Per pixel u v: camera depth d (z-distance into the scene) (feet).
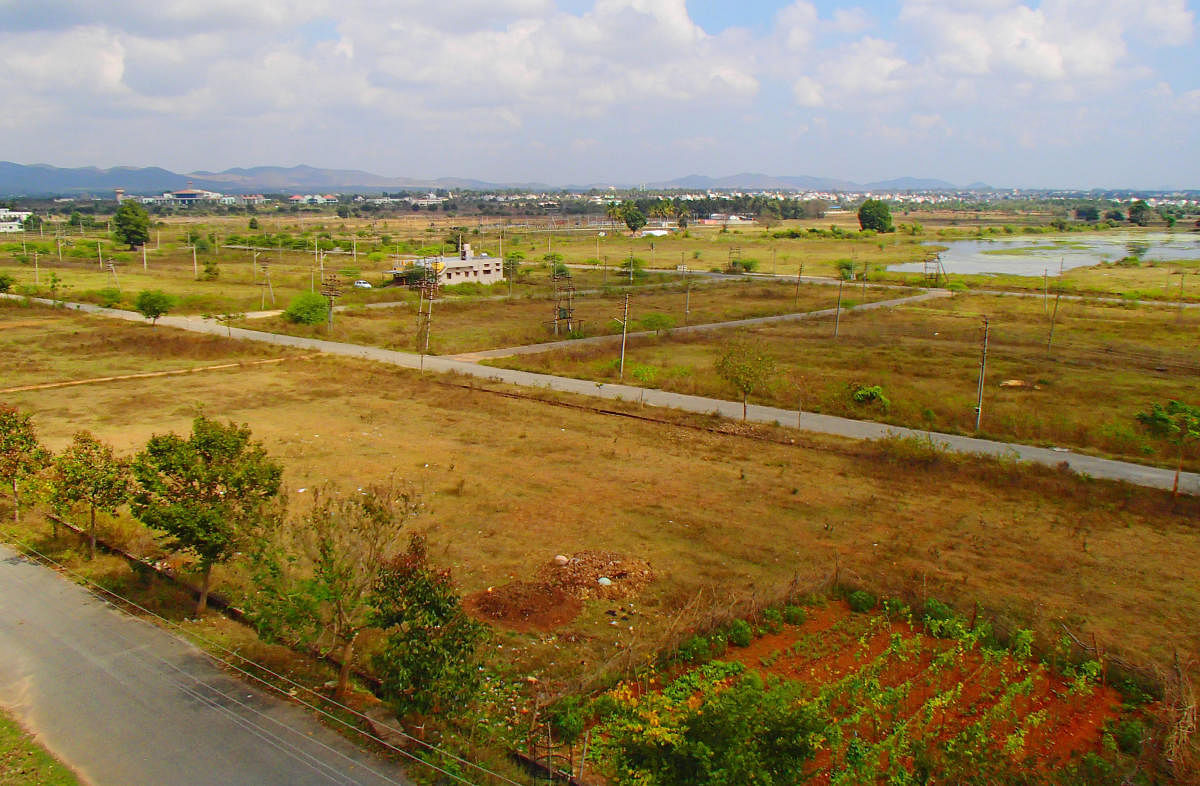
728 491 89.15
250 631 57.62
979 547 75.56
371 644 55.06
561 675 52.42
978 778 41.37
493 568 67.97
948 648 57.72
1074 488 90.89
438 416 119.03
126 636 56.18
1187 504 85.92
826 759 44.16
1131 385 144.97
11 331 181.16
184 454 56.85
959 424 119.85
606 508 82.79
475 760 43.47
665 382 143.13
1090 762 44.27
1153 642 58.90
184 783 41.96
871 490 90.99
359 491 84.74
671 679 52.29
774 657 55.57
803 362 165.89
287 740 45.57
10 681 50.39
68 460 67.36
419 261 312.71
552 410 123.85
